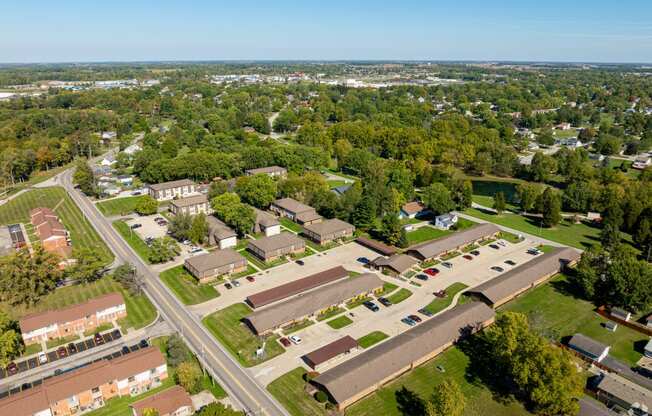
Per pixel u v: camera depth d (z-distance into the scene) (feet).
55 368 260.62
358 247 434.71
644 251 432.66
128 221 490.90
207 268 358.43
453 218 501.97
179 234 427.33
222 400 233.76
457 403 209.67
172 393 228.22
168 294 341.41
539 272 371.35
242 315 313.73
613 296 327.06
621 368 262.88
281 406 230.48
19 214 512.63
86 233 456.04
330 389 229.86
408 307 329.31
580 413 221.87
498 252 431.02
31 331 280.92
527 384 230.07
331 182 654.12
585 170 627.87
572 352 278.67
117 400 237.45
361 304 333.01
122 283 345.10
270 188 518.37
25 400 217.97
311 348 278.87
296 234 460.96
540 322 290.97
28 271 328.08
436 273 382.22
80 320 295.28
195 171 627.87
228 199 461.78
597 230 494.59
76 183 616.80
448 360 271.28
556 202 490.08
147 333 293.43
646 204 489.67
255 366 261.85
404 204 538.06
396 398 238.27
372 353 260.83
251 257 406.82
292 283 346.74
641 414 225.56
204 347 278.87
